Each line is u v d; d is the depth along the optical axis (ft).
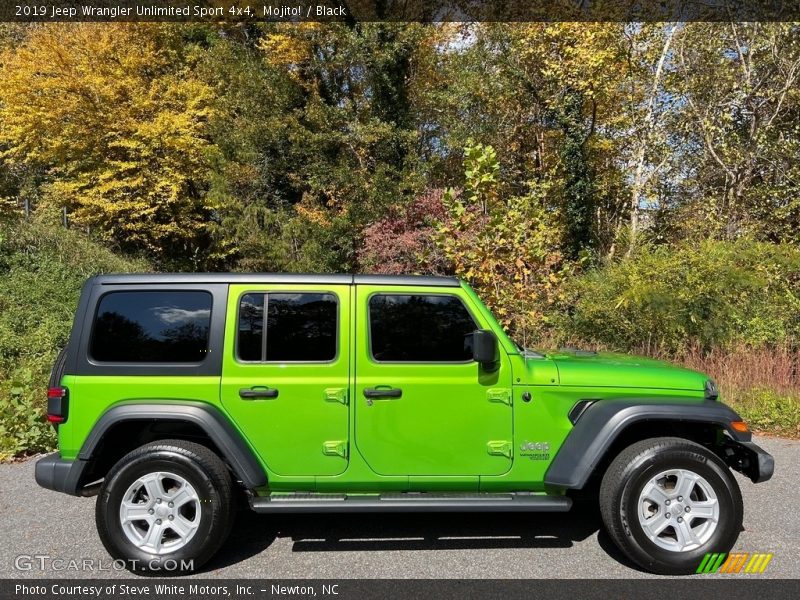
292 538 12.67
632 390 11.73
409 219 42.57
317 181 48.39
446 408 11.48
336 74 51.85
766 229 37.81
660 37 40.37
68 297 33.91
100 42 51.83
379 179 45.34
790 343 27.27
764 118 38.65
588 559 11.62
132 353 11.48
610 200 50.75
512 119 50.60
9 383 22.67
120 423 11.21
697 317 29.22
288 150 50.90
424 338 11.74
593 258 43.24
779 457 18.19
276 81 49.47
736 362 26.43
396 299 11.87
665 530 11.37
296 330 11.65
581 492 12.79
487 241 24.32
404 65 50.19
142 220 55.36
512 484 11.60
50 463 11.21
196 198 57.82
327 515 13.93
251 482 11.05
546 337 31.24
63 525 13.44
